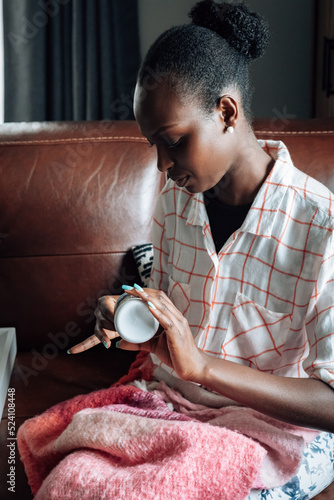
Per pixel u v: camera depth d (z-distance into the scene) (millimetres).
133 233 1440
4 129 1499
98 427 888
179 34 873
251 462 814
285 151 995
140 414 956
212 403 1020
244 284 993
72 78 2691
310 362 919
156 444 848
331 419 881
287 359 1005
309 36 2758
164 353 936
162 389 1069
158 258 1156
